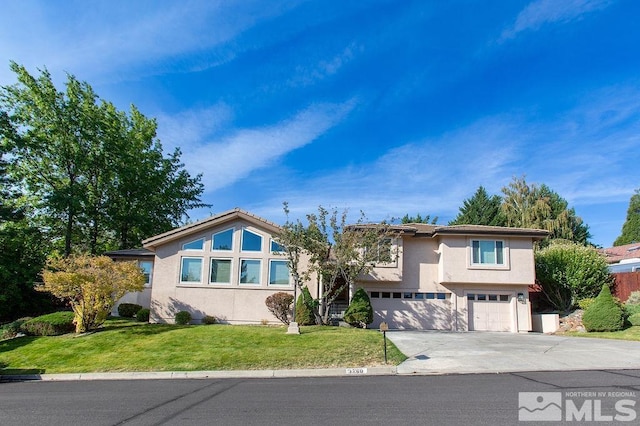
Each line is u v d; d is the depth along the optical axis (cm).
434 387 959
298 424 674
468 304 2392
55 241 3366
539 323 2345
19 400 931
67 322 1823
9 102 2973
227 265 2164
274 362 1284
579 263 2414
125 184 3422
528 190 4575
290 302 2017
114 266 1833
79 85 3155
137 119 3769
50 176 3175
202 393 955
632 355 1352
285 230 2014
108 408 827
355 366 1227
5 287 2578
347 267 2059
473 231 2347
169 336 1634
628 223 5622
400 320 2369
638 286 2327
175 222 4038
